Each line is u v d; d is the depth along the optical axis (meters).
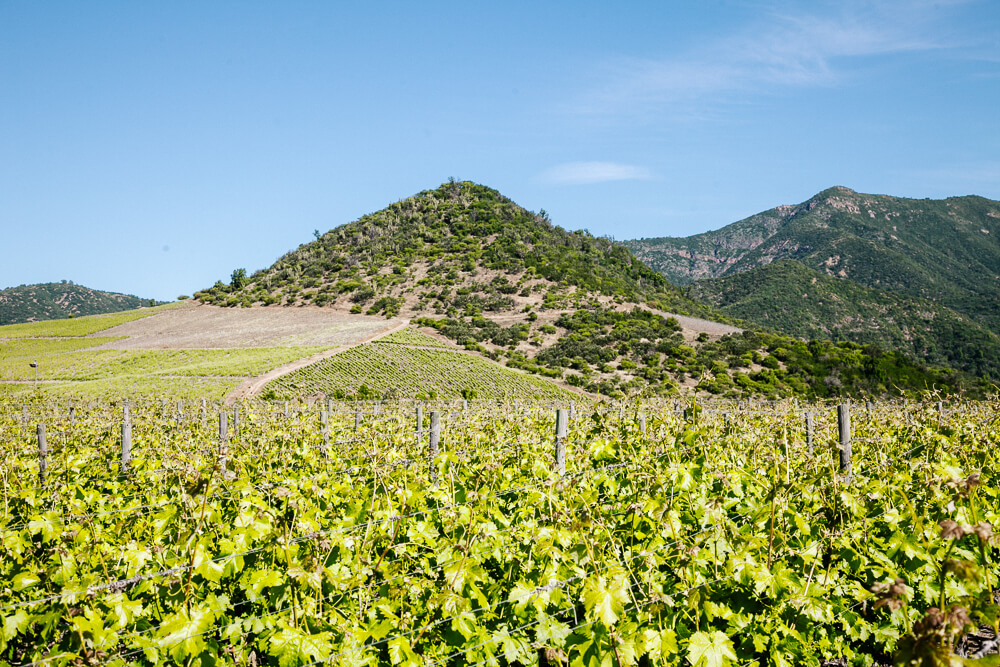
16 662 3.59
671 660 3.37
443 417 9.44
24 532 3.97
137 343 77.81
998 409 8.09
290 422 10.27
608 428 7.10
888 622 3.95
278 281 113.69
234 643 3.50
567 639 3.29
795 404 8.45
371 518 4.25
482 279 107.44
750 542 3.85
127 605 3.37
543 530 3.80
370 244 128.38
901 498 4.68
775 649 3.68
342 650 3.20
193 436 11.04
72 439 10.35
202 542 3.66
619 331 79.00
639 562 3.74
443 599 3.51
